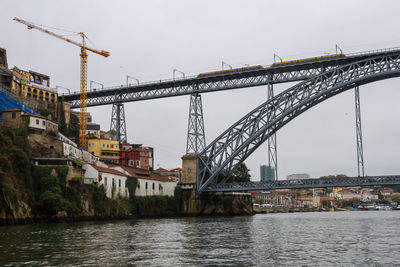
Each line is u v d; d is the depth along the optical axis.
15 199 68.94
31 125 91.75
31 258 32.06
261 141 110.44
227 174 113.88
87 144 132.75
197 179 115.25
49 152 90.94
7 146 76.94
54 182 79.56
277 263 30.89
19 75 122.69
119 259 32.19
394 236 51.56
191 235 51.91
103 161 110.19
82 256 33.34
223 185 113.75
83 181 84.44
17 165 75.25
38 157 84.38
